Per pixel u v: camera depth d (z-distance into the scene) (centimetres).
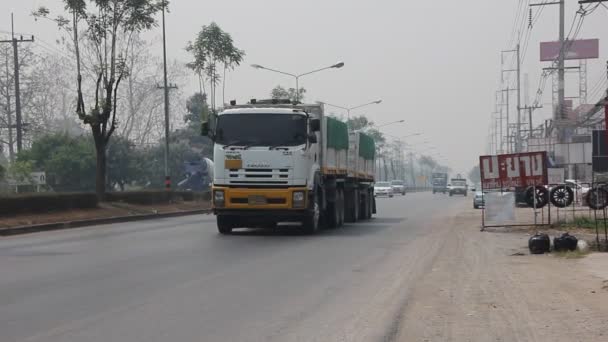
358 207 3328
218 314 984
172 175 8219
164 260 1641
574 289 1202
